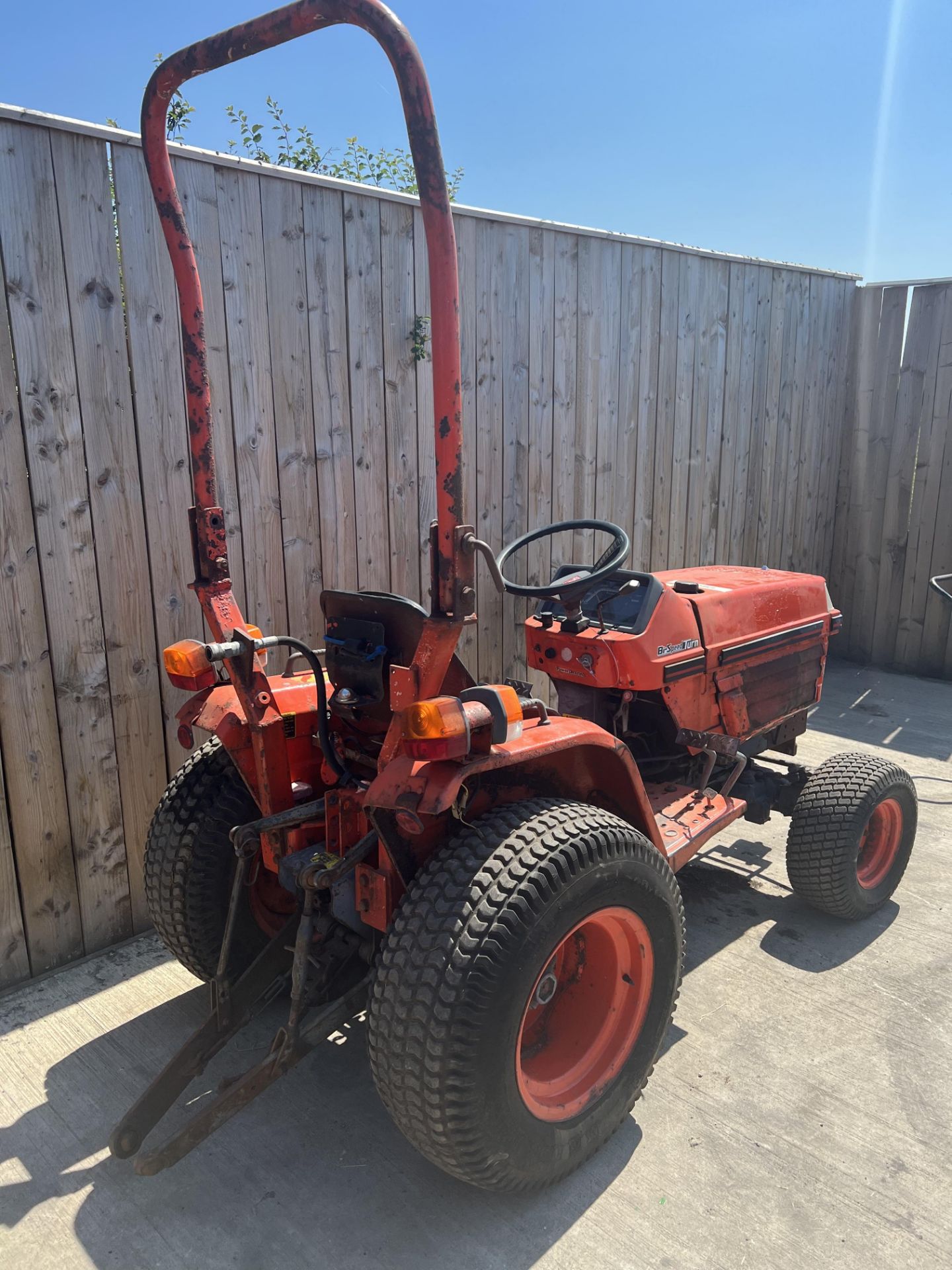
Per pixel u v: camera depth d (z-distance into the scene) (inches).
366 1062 93.2
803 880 116.3
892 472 246.4
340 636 84.0
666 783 122.6
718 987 106.0
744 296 205.0
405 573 144.2
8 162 94.3
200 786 94.0
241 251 115.1
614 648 107.8
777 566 239.5
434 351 61.9
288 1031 73.3
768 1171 78.4
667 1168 78.9
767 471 226.7
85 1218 74.0
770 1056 93.5
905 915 124.0
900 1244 71.0
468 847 71.8
